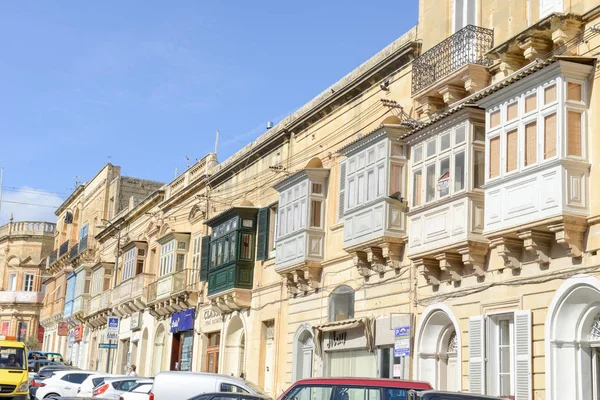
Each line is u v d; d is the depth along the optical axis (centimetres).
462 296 1936
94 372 2856
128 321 4584
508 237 1738
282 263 2752
